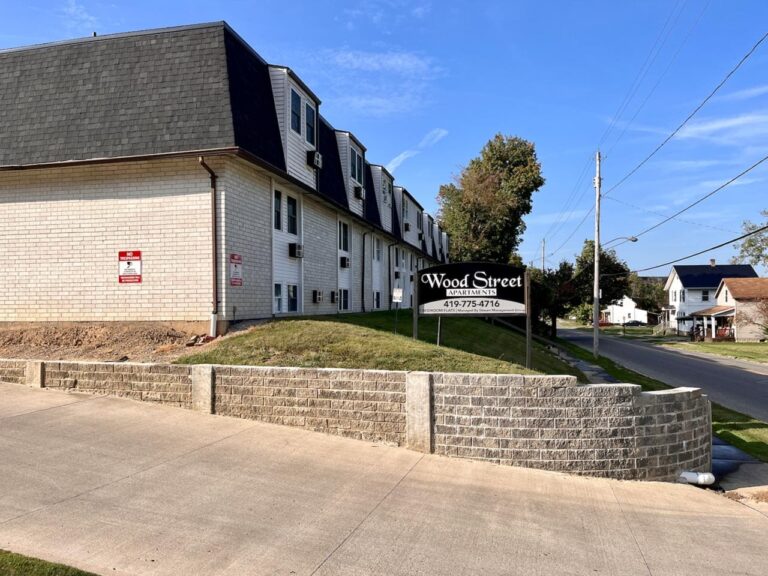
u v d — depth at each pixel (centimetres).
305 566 435
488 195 4828
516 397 720
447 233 4916
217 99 1170
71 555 421
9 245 1259
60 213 1236
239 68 1251
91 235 1221
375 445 749
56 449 648
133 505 520
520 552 484
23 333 1173
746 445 1001
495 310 1058
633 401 721
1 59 1309
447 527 524
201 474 608
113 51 1254
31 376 904
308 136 1602
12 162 1205
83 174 1225
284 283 1487
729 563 488
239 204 1231
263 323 1202
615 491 665
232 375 816
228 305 1177
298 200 1570
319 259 1748
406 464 690
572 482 681
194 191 1180
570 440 714
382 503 570
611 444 716
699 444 782
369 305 2320
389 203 2612
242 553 447
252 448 700
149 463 627
